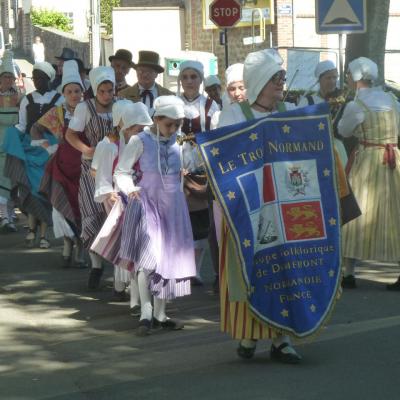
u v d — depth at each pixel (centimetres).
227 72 881
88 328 807
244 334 654
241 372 657
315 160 664
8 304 895
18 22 4619
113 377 662
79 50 3572
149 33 3042
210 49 2977
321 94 952
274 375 646
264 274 649
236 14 1544
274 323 650
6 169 1144
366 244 911
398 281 912
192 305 876
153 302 790
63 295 925
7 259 1100
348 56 1323
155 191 754
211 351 717
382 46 1321
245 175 650
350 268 927
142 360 702
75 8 4628
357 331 755
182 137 672
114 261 793
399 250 915
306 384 623
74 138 920
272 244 652
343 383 623
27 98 1150
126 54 1145
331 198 666
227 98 886
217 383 634
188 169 879
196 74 918
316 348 711
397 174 916
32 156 1141
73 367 692
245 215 646
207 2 2934
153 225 751
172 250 759
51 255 1122
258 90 667
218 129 650
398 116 925
